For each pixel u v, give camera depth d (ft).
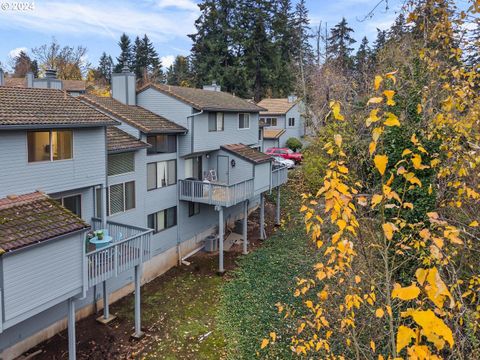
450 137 23.57
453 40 23.68
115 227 51.90
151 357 42.70
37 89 49.62
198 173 77.30
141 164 60.90
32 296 33.17
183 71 203.51
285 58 186.50
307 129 160.04
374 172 35.37
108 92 145.48
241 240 80.89
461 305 14.62
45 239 33.63
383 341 24.88
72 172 44.70
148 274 63.00
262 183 79.77
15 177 38.70
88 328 48.03
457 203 20.21
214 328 48.78
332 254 17.57
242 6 177.58
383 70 59.93
